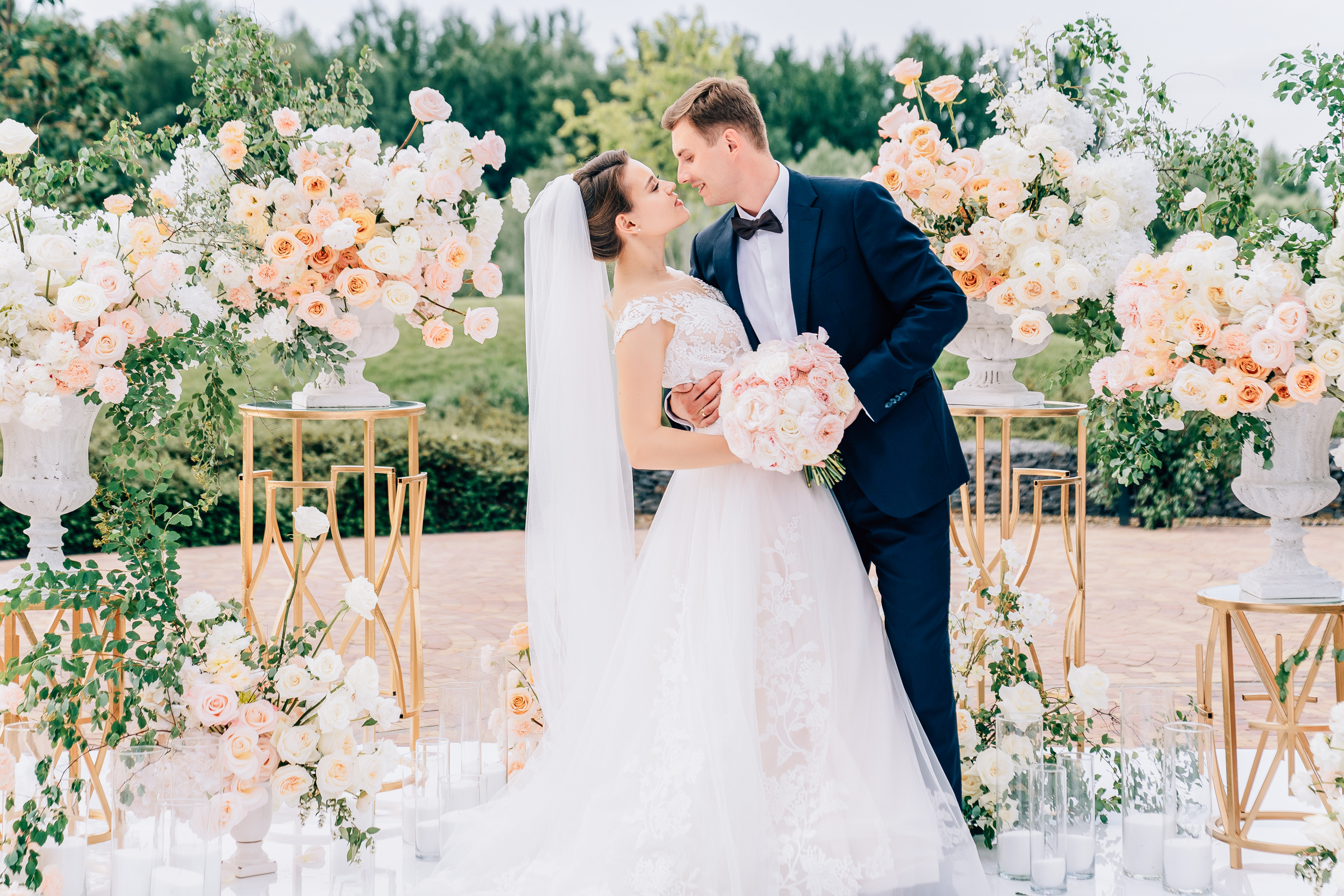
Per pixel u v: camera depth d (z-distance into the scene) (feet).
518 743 10.16
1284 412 9.09
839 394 7.70
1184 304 8.55
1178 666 16.67
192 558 25.20
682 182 8.65
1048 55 10.91
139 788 7.75
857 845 7.71
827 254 8.49
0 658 9.02
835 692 8.10
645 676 8.36
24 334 8.46
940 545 8.69
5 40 31.68
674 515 8.68
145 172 10.30
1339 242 8.15
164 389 8.86
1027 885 8.59
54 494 9.12
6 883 7.69
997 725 8.78
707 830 7.68
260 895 8.64
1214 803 9.93
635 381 8.16
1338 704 7.82
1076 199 10.31
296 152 9.95
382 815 10.48
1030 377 30.40
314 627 9.34
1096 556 25.95
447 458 30.99
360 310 10.40
